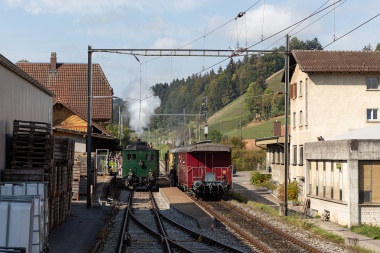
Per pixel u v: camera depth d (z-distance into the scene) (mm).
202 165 34406
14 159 17969
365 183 22984
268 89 144000
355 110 39281
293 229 21500
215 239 18438
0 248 8734
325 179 26078
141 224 21828
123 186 46375
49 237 17500
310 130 38906
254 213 26922
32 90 23375
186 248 15867
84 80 59094
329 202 24938
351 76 39312
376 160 22969
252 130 127125
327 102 39125
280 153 45969
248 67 184375
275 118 136250
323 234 19922
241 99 170875
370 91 39312
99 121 58000
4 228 9570
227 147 34219
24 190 13969
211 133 101188
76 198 30438
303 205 28297
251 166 76625
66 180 21922
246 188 43938
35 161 17891
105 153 56656
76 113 44625
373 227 21578
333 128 39062
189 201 30219
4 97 17688
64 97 57531
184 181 36062
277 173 46875
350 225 22406
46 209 13094
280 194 35000
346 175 23172
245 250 16609
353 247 17219
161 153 114562
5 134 17812
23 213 9633
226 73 191375
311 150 27734
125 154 42312
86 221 21828
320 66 38656
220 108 179500
